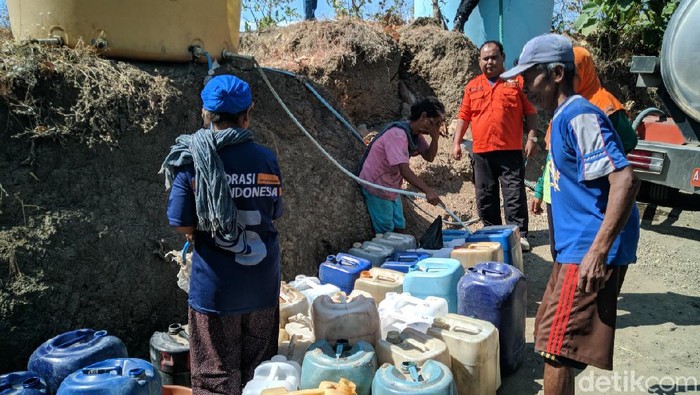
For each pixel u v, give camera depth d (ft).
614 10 29.25
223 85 8.92
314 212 16.21
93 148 11.98
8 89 11.20
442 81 25.32
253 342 9.71
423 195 16.56
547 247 19.76
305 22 25.27
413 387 8.24
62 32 12.73
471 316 11.35
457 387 9.95
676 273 17.40
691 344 12.90
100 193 11.94
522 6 26.63
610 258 8.27
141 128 12.69
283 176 15.85
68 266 11.02
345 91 23.29
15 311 10.29
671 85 17.57
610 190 7.92
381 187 16.22
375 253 15.34
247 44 26.07
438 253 14.79
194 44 14.07
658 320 14.17
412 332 10.16
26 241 10.74
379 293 12.69
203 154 8.47
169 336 10.37
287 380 8.86
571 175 8.41
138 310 11.79
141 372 8.09
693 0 16.76
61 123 11.76
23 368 10.31
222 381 9.14
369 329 10.02
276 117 16.55
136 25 13.12
